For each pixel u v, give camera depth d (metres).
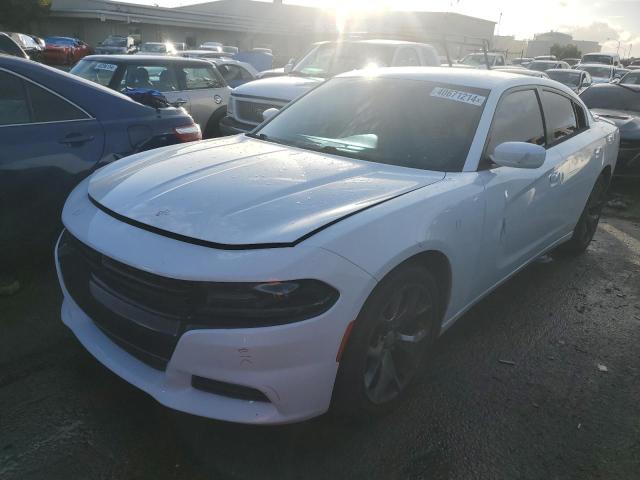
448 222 2.71
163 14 42.56
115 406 2.66
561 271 4.75
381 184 2.75
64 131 3.78
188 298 2.13
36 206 3.68
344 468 2.36
